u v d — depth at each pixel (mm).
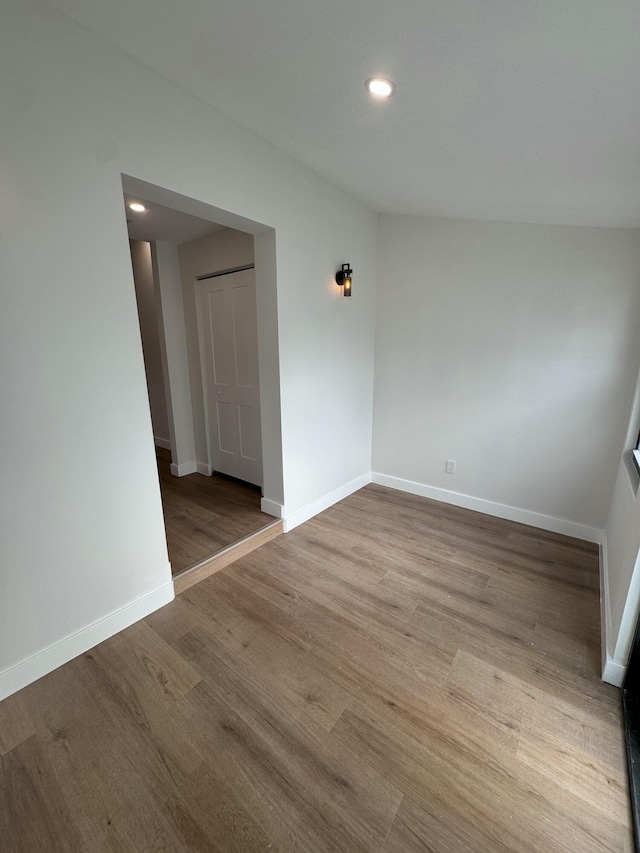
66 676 1579
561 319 2496
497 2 896
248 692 1512
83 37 1384
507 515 2951
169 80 1644
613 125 1224
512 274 2623
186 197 1784
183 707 1448
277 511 2779
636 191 1633
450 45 1079
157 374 4449
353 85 1395
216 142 1854
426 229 2912
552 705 1470
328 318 2783
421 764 1260
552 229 2432
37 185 1343
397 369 3299
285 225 2297
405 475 3471
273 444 2656
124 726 1377
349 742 1327
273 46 1293
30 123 1304
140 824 1104
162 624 1867
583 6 844
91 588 1697
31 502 1472
